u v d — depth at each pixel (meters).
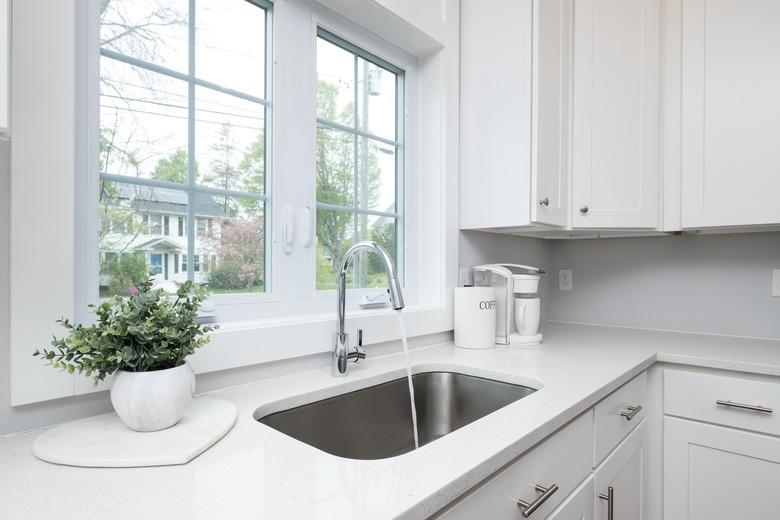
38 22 0.71
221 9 1.07
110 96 0.87
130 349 0.67
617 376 1.13
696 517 1.38
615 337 1.75
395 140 1.55
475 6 1.57
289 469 0.60
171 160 0.97
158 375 0.68
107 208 0.87
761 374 1.28
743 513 1.30
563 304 2.21
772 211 1.45
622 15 1.61
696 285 1.86
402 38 1.47
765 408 1.27
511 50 1.47
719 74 1.55
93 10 0.83
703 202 1.57
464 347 1.48
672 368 1.43
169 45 0.97
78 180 0.81
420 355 1.38
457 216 1.59
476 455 0.66
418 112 1.60
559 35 1.52
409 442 1.21
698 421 1.38
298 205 1.21
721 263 1.80
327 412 1.01
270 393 0.95
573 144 1.58
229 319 1.05
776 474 1.25
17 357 0.69
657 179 1.65
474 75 1.57
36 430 0.72
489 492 0.69
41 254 0.71
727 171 1.53
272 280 1.15
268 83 1.16
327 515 0.50
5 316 0.69
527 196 1.43
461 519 0.63
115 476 0.58
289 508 0.51
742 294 1.76
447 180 1.55
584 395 0.96
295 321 1.10
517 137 1.45
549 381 1.08
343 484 0.57
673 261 1.92
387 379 1.15
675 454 1.42
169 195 0.97
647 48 1.63
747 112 1.50
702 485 1.37
